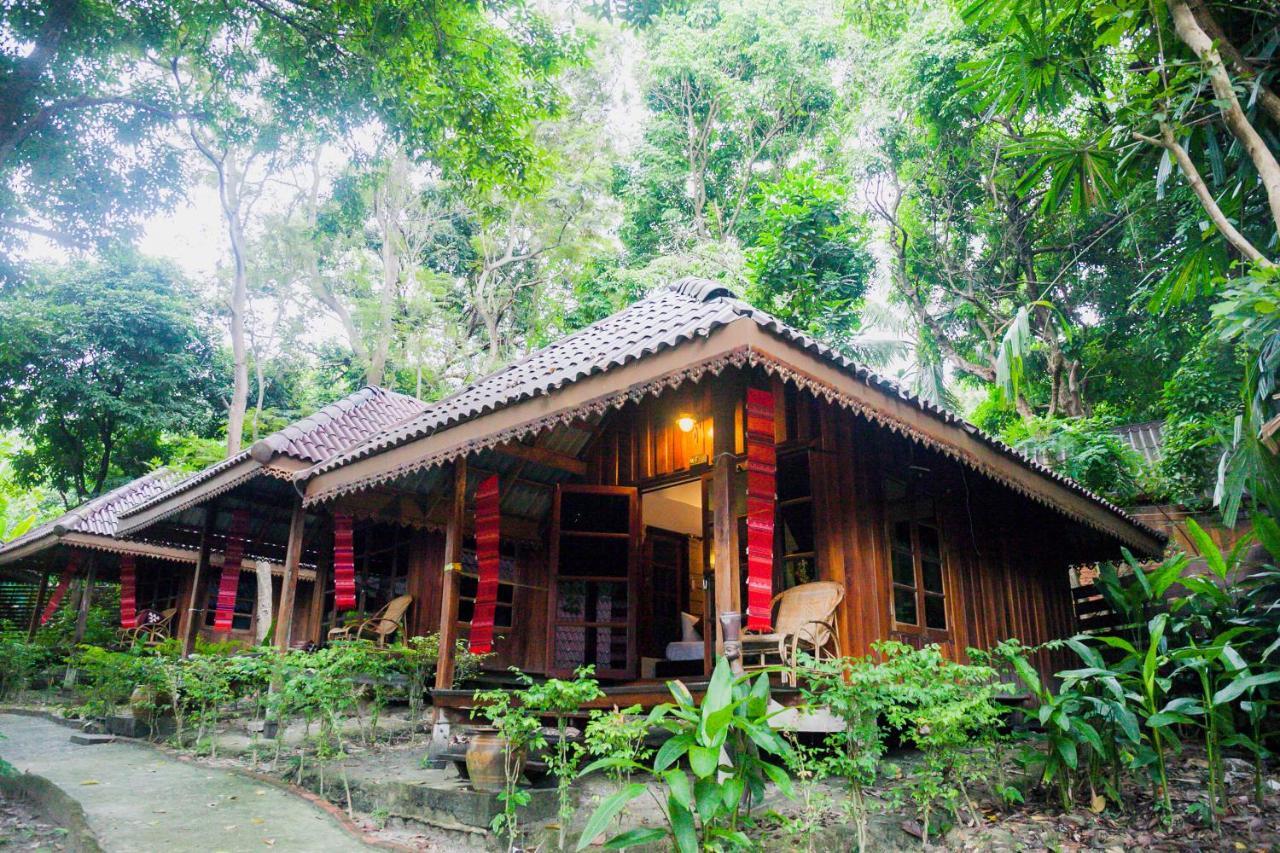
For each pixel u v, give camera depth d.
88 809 5.09
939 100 14.91
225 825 4.76
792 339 4.43
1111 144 6.20
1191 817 4.35
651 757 5.40
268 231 18.59
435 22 8.45
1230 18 6.10
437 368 23.55
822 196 14.15
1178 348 14.09
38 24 7.29
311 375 25.25
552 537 7.28
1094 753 4.65
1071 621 9.38
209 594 13.53
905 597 6.54
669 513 8.62
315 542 10.51
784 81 20.42
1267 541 5.38
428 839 4.59
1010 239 16.27
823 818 4.20
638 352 4.66
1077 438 11.16
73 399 19.22
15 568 15.11
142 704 8.01
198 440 16.83
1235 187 6.05
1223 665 4.91
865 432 6.57
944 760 4.27
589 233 22.27
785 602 5.88
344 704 5.73
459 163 9.80
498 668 8.06
